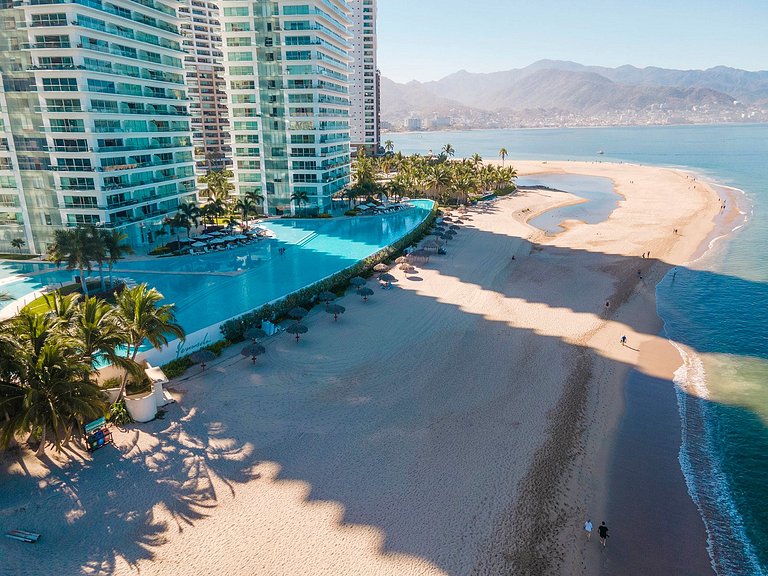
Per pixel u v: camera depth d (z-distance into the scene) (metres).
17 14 69.75
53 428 30.27
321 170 110.88
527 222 121.69
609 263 85.38
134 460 34.28
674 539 30.36
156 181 86.38
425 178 149.25
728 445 39.41
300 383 44.75
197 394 42.50
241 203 97.81
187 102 94.94
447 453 36.19
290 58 105.75
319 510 30.47
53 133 73.06
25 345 32.06
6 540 27.41
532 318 61.44
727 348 55.69
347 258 82.12
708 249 95.12
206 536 28.33
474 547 28.41
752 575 28.20
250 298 62.97
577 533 30.12
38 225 77.06
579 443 38.44
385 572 26.50
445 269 79.69
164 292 64.94
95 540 27.80
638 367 51.03
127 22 78.69
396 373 47.00
